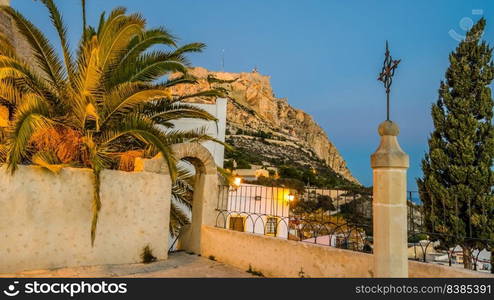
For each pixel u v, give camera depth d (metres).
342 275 5.39
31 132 6.73
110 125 8.81
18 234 6.45
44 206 6.79
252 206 13.37
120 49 8.70
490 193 8.06
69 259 6.96
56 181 6.97
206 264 7.66
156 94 7.63
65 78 9.20
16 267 6.37
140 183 7.94
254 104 143.88
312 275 5.86
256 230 12.89
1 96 8.20
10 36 12.12
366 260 5.07
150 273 6.80
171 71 9.48
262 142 110.94
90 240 7.23
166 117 10.35
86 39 9.12
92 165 7.42
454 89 9.30
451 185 8.32
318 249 5.86
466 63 9.24
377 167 3.48
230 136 106.69
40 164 6.83
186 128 13.97
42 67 9.17
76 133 8.55
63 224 6.96
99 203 6.84
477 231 7.32
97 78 8.12
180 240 9.48
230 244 7.68
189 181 10.80
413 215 5.26
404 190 3.43
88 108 7.72
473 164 8.48
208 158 8.80
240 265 7.31
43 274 6.33
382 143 3.57
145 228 7.89
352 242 5.87
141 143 9.69
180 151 8.39
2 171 6.39
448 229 6.91
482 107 8.85
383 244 3.35
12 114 8.95
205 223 8.65
